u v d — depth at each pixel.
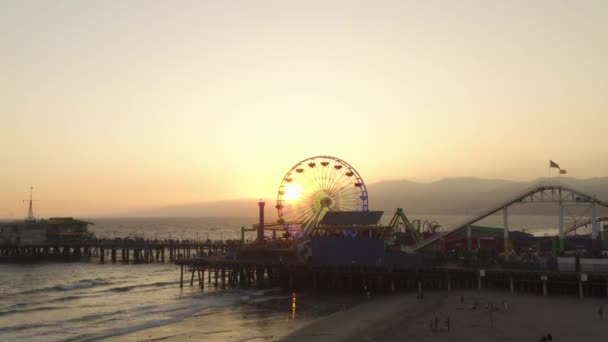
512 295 74.06
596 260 73.75
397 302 74.62
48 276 123.56
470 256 87.06
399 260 87.31
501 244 101.12
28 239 154.12
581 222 110.44
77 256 157.12
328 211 108.44
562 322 58.06
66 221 164.25
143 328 66.19
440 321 60.69
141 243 149.75
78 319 72.56
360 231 102.31
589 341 51.03
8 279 118.50
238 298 85.81
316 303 80.31
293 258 93.81
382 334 56.84
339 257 90.62
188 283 106.62
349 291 89.38
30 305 84.31
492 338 52.97
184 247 146.12
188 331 64.19
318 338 57.25
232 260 96.38
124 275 124.50
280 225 114.00
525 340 51.97
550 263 77.12
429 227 129.38
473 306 67.31
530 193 88.88
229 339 59.81
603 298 70.56
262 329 64.50
